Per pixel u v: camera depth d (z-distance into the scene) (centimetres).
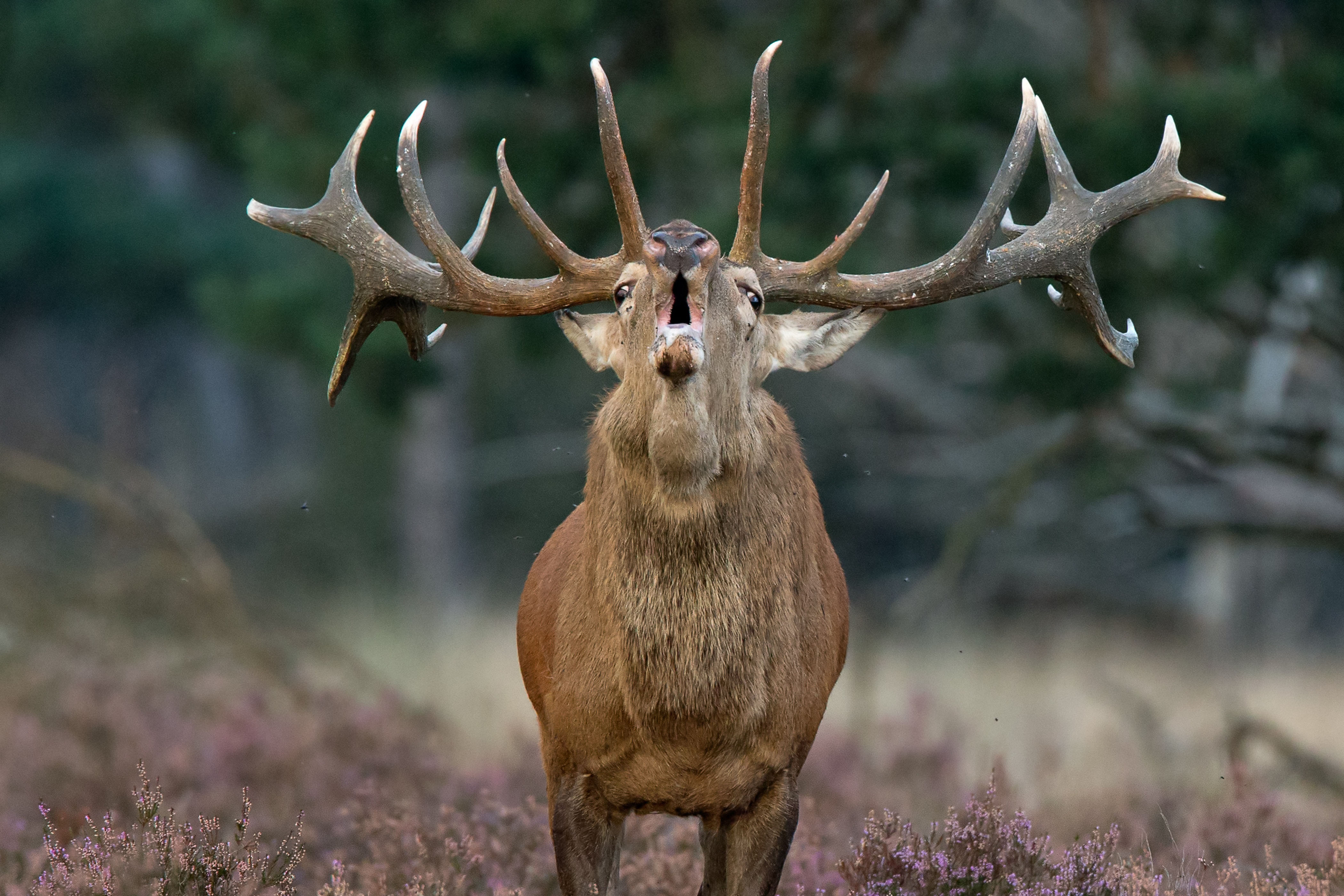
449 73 2986
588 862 1256
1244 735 2391
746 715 1198
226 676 2920
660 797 1239
